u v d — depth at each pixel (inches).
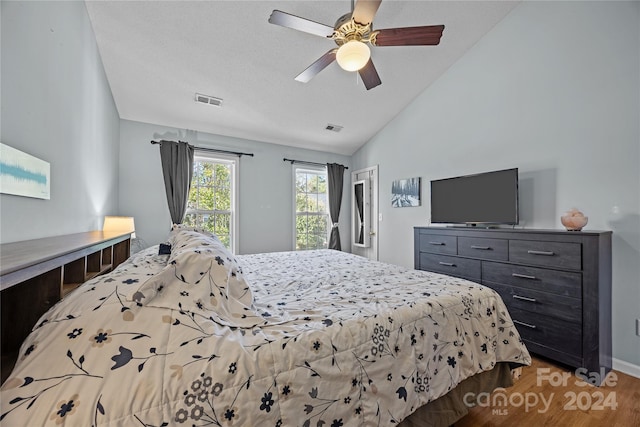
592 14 83.6
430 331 48.2
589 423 57.4
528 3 99.3
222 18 89.3
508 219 97.7
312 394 33.8
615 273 78.1
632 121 76.0
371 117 155.3
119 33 89.7
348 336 39.7
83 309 30.0
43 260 27.4
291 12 90.4
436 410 48.2
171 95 118.5
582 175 85.5
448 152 128.6
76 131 69.9
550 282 79.4
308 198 182.9
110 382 25.4
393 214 159.8
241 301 41.9
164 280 35.0
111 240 53.8
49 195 55.0
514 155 103.4
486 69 112.8
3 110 40.6
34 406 22.9
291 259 98.7
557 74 91.6
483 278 97.7
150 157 132.0
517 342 57.8
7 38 41.6
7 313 32.3
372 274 75.2
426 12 99.3
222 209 151.9
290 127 153.3
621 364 76.2
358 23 66.6
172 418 25.8
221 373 29.1
